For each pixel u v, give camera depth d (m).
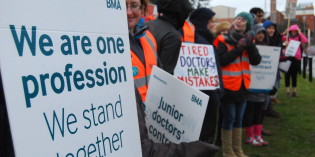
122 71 1.23
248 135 4.59
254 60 3.67
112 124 1.15
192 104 1.73
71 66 0.99
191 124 1.72
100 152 1.08
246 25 3.67
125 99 1.24
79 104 1.01
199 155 1.48
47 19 0.92
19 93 0.82
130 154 1.24
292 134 5.07
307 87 9.89
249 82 3.77
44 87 0.89
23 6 0.85
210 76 3.06
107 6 1.17
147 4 2.31
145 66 2.03
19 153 0.81
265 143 4.54
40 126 0.87
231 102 3.71
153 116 1.87
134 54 1.97
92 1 1.09
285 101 7.71
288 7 7.32
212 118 3.09
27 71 0.85
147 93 1.89
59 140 0.93
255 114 4.51
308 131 5.22
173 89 1.80
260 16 5.81
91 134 1.05
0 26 0.79
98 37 1.12
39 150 0.86
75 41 1.01
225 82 3.66
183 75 2.89
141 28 2.15
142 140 1.41
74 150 0.98
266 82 4.19
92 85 1.07
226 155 3.85
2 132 0.94
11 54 0.81
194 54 2.97
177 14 2.61
